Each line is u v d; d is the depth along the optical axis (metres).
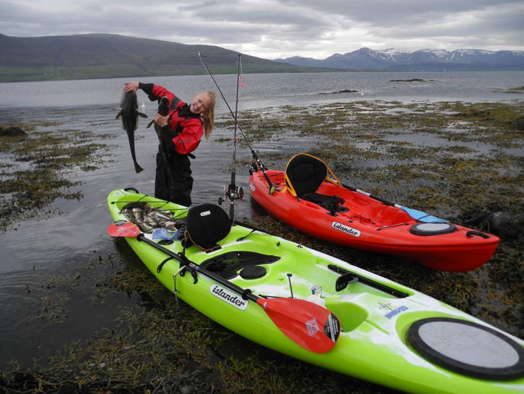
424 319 3.46
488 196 8.85
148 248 5.69
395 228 5.87
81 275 5.90
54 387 3.73
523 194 8.91
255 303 4.09
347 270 4.60
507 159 12.36
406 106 31.39
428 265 5.64
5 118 29.33
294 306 3.75
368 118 23.53
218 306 4.38
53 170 12.14
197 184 10.22
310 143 15.62
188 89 67.44
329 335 3.41
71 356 4.18
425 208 8.18
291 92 59.69
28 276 5.89
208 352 4.17
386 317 3.62
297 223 7.15
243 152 14.08
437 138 16.44
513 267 5.74
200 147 15.20
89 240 7.09
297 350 3.72
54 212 8.50
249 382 3.73
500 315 4.67
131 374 3.87
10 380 3.82
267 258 5.21
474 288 5.30
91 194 9.65
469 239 4.96
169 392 3.61
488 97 41.25
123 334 4.52
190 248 5.46
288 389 3.63
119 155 14.12
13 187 10.41
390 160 12.51
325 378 3.75
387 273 5.82
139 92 58.91
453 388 2.85
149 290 5.44
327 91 61.22
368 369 3.25
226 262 5.11
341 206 7.36
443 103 33.56
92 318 4.86
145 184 10.34
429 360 3.07
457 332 3.24
